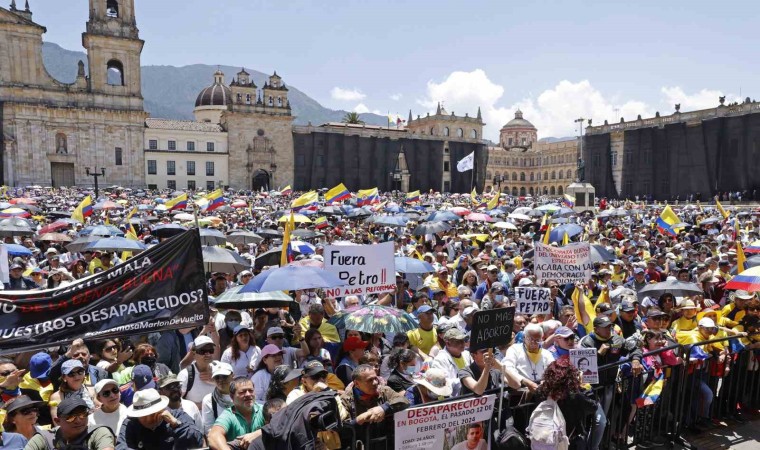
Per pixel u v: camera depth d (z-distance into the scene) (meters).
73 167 90.88
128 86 94.19
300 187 106.69
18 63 86.75
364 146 109.44
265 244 23.03
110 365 9.38
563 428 7.30
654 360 9.54
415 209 44.06
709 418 10.34
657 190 92.50
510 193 155.00
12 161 85.94
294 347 10.51
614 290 14.98
